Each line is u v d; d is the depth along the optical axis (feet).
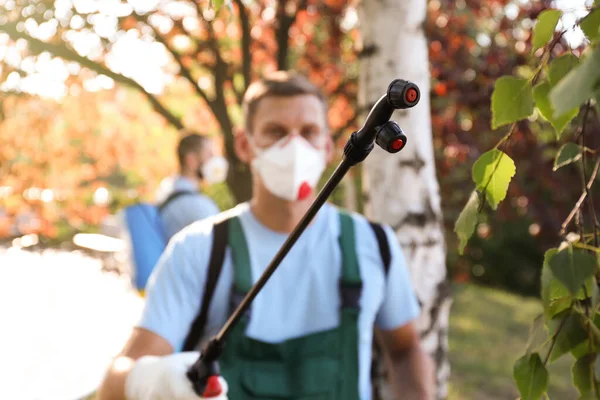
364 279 6.17
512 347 26.68
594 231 3.08
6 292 36.01
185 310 5.99
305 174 6.10
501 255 47.78
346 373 5.84
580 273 2.84
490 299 37.45
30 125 23.40
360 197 24.20
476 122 16.01
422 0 9.42
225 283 5.99
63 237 47.93
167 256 6.13
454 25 17.78
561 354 3.17
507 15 16.88
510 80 3.14
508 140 3.29
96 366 22.30
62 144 24.97
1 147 23.07
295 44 23.03
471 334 28.63
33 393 19.31
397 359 6.66
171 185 12.39
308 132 6.38
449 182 17.15
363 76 9.53
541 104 3.13
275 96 6.32
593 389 3.09
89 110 25.02
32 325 28.09
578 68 2.11
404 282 6.48
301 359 5.76
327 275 6.02
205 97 20.79
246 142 6.68
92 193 27.07
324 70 22.27
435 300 9.05
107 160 27.20
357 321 5.93
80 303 33.09
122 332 27.20
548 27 3.03
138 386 5.14
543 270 3.12
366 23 9.45
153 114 26.53
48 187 25.30
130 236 11.67
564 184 15.76
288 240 3.61
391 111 2.93
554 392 20.10
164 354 5.87
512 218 17.58
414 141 9.14
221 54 21.99
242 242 6.04
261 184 6.12
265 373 5.68
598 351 3.10
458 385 20.97
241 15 20.24
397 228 9.05
